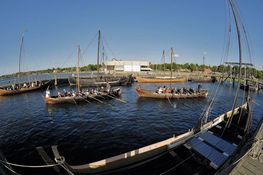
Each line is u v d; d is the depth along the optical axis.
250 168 8.39
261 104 39.19
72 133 20.89
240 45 13.30
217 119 19.45
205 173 11.70
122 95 46.19
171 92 41.69
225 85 69.94
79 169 12.08
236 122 19.88
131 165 13.48
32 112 30.38
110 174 12.73
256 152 9.29
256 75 91.69
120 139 19.11
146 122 24.92
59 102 34.94
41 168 13.76
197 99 40.91
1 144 18.14
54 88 59.28
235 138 16.19
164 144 14.97
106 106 34.38
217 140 15.03
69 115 28.44
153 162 13.73
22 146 17.69
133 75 82.06
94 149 16.95
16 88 50.62
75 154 16.06
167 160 13.83
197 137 15.59
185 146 14.43
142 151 14.00
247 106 19.64
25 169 13.68
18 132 21.34
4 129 22.41
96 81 60.53
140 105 35.28
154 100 39.50
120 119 26.31
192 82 78.75
